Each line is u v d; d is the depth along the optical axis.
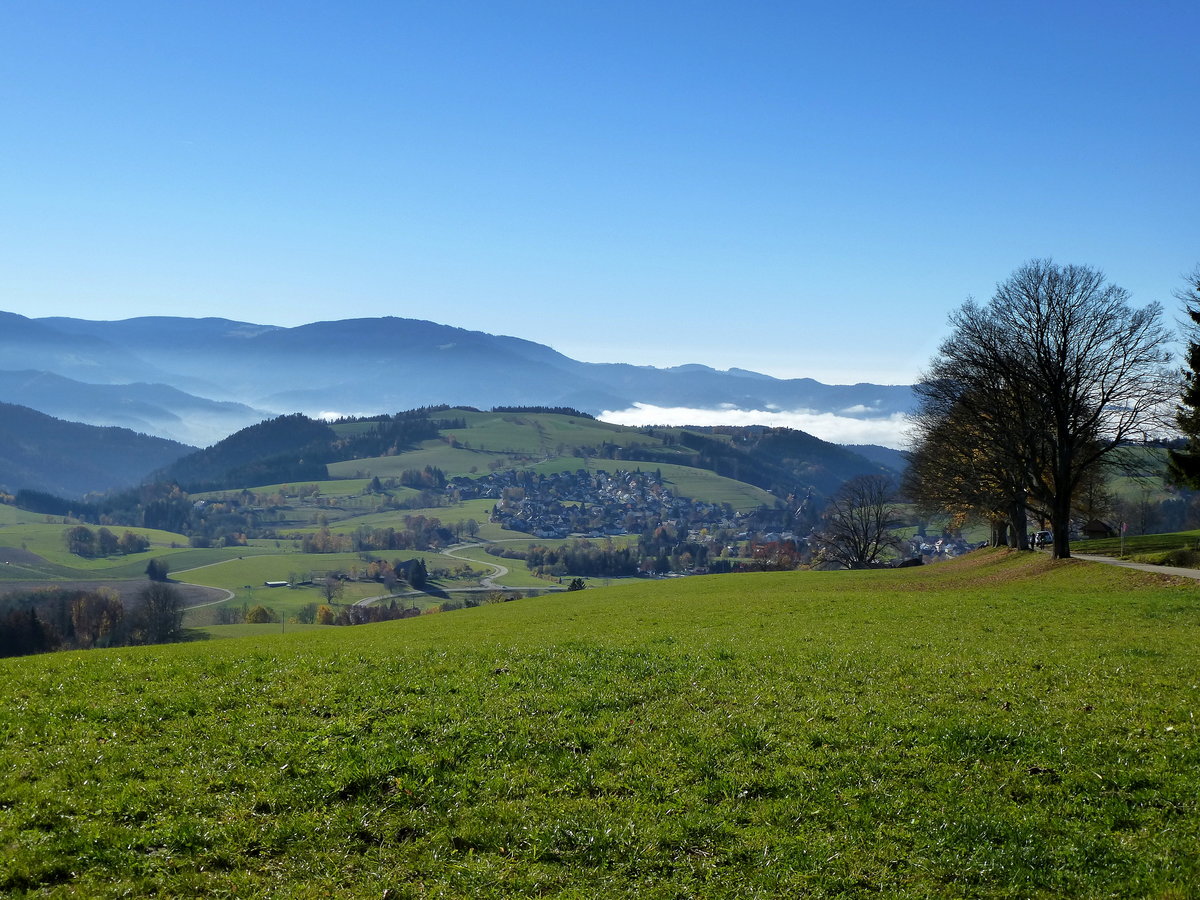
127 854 12.09
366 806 13.90
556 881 11.91
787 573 89.62
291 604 192.62
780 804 13.85
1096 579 53.31
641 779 14.83
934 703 18.52
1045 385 63.97
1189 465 61.00
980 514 90.56
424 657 24.25
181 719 17.45
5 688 19.67
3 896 10.98
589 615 44.69
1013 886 11.48
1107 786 14.09
